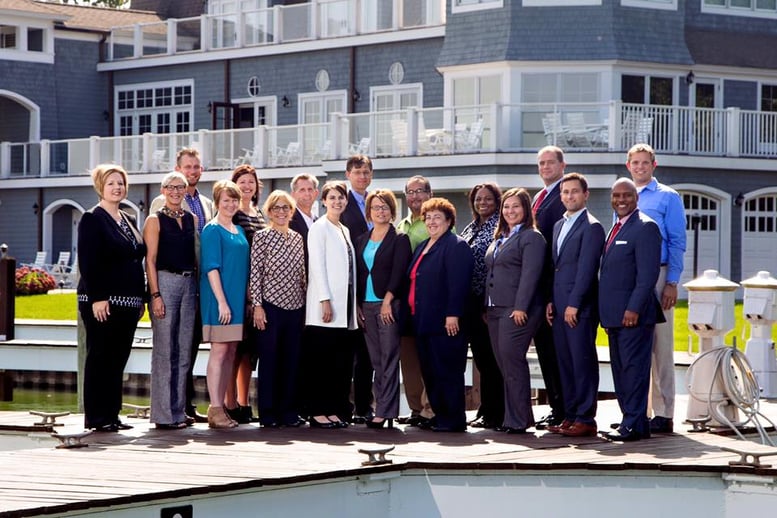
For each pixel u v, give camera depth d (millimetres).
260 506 9352
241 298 11719
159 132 42531
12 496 8633
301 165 33719
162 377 11648
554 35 31781
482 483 10031
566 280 11172
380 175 31531
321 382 11961
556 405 11961
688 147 30391
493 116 29672
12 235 42250
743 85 33812
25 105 43250
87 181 39375
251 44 39375
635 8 32000
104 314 11242
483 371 12016
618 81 31781
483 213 12062
